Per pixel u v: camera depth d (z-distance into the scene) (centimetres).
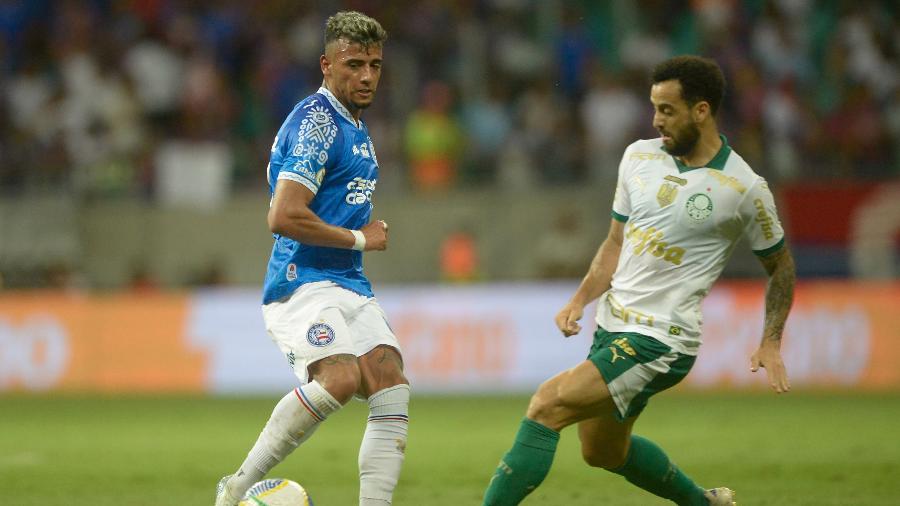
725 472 2948
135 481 2889
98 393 5850
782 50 7194
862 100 6838
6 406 5156
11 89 7381
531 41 7475
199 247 6525
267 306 2084
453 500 2545
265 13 7594
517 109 7069
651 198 1997
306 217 1964
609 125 6775
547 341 5719
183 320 6019
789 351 5531
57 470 3100
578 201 6191
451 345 5812
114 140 6969
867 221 5944
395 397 2045
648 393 1989
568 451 3425
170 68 7288
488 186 6606
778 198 6031
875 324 5459
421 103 7081
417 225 6350
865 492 2606
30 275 6550
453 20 7394
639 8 7500
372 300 2102
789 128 6756
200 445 3678
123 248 6569
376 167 2125
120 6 7588
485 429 4047
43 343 6119
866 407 4653
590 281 2127
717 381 5547
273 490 1931
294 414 1969
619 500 2520
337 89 2059
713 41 7075
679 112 1970
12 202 6638
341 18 2053
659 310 1977
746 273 5891
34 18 7606
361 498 2034
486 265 6259
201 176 6744
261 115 7212
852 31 7188
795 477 2855
